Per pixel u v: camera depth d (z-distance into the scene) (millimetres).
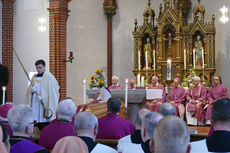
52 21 12977
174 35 14070
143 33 14422
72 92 14461
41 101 7195
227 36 13945
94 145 3105
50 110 6973
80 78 14773
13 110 3096
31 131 3135
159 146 1818
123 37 15734
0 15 13695
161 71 13992
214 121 2707
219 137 2650
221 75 14047
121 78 15727
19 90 13578
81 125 3201
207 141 2711
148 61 14398
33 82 7266
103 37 15570
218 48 14172
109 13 15594
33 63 13375
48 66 13117
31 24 13453
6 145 2180
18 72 13633
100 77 9602
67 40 14359
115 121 4742
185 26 14000
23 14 13617
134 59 14531
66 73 13922
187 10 14984
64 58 13148
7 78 7043
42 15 13266
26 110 3109
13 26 13781
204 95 11523
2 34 13664
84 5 15102
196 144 2721
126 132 4742
